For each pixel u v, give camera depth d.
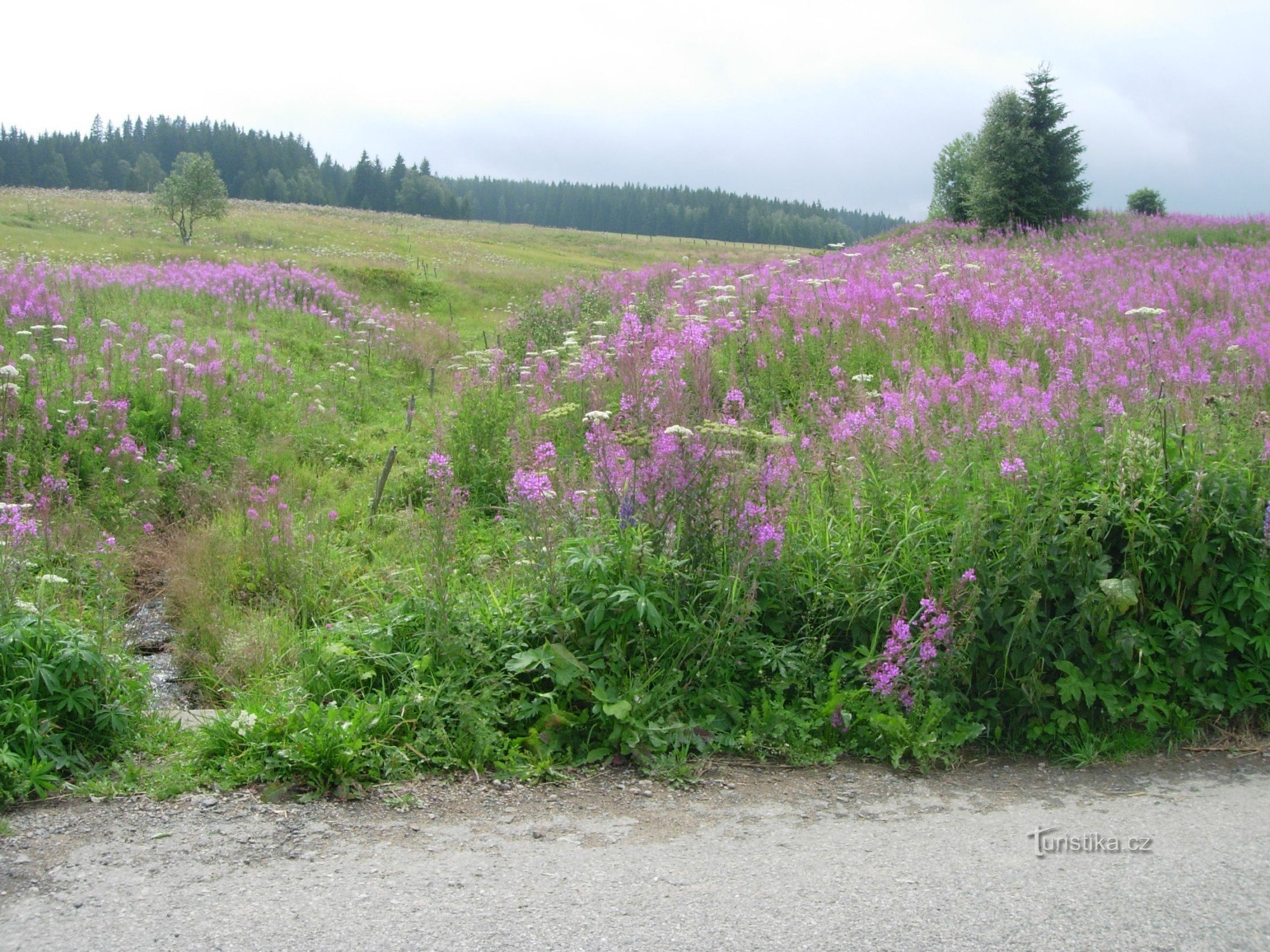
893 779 4.73
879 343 12.13
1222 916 3.14
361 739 4.65
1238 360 10.41
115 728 4.84
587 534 5.77
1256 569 5.39
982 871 3.54
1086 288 16.30
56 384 11.89
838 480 6.66
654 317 16.12
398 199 135.00
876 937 3.02
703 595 5.60
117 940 2.99
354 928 3.08
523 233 86.75
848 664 5.47
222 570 8.12
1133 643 5.18
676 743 4.95
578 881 3.47
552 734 4.97
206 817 4.11
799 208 177.50
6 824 3.97
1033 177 32.28
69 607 6.56
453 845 3.84
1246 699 5.27
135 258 36.81
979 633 5.26
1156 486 5.63
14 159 118.12
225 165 145.38
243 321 19.19
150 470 10.71
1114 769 4.86
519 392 12.02
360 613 7.26
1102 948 2.93
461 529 7.86
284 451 11.98
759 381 11.08
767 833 3.99
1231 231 26.70
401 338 20.66
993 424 6.93
